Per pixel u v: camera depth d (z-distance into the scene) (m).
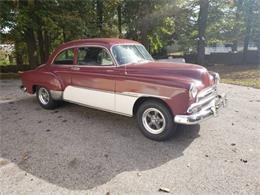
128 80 4.44
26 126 5.09
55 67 5.78
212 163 3.56
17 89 8.95
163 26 20.42
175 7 18.59
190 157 3.75
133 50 5.22
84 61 5.17
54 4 12.03
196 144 4.20
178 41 25.80
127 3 17.81
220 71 15.74
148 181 3.13
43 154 3.87
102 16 16.77
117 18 19.83
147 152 3.93
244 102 7.08
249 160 3.64
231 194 2.87
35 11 11.48
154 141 4.34
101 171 3.37
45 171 3.38
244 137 4.49
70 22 12.26
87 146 4.14
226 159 3.68
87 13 14.02
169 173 3.31
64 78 5.57
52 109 6.21
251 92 8.65
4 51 18.55
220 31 22.12
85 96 5.22
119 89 4.59
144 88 4.25
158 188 2.99
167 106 4.13
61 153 3.90
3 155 3.84
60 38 17.89
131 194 2.88
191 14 21.50
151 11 17.48
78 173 3.33
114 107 4.76
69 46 5.48
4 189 2.98
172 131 4.22
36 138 4.48
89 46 5.08
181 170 3.38
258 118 5.57
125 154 3.86
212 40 22.84
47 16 11.64
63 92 5.70
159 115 4.28
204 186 3.02
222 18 20.69
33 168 3.46
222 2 19.86
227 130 4.83
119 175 3.27
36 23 11.83
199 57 18.88
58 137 4.52
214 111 4.31
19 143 4.27
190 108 3.89
